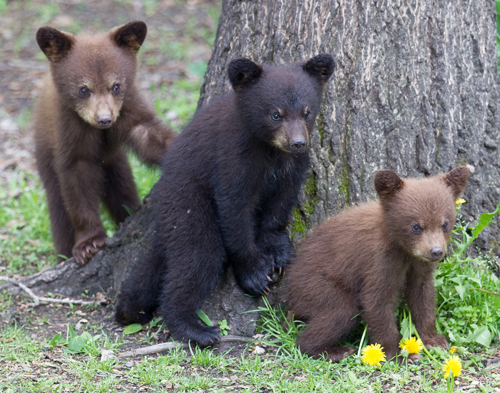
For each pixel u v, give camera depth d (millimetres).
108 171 13656
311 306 9289
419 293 9133
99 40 12461
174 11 26938
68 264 12250
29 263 13719
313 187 10516
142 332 10617
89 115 11867
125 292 10648
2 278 12078
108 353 9469
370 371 8523
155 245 10578
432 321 9164
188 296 9844
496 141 10570
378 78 10188
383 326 8859
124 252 11812
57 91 12234
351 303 9125
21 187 16641
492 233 10555
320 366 8797
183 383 8383
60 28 25094
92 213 12570
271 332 9812
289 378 8609
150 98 20406
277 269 10344
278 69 9266
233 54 11039
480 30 10516
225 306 10297
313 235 9836
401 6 10125
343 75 10242
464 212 10562
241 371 8844
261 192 10039
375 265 8789
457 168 8688
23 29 25531
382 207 8758
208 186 9883
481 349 9125
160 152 12539
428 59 10266
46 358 9266
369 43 10156
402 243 8500
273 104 8977
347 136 10328
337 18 10203
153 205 10727
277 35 10508
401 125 10250
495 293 9211
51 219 13508
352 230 9258
